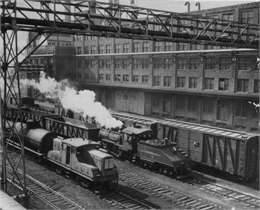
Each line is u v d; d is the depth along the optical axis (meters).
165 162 20.52
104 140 25.80
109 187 18.08
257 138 20.06
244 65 29.11
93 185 17.97
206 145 21.92
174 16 19.41
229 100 30.36
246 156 19.70
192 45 34.84
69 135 24.91
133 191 18.06
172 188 18.81
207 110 32.78
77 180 18.64
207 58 32.59
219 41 22.53
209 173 22.47
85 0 16.06
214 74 31.97
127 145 23.67
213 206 16.25
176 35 19.95
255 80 28.17
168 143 21.56
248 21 29.48
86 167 17.16
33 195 16.69
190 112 34.50
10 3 13.79
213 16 32.91
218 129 22.42
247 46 22.77
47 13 15.13
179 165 20.06
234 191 18.61
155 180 20.19
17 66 14.07
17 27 13.77
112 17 17.25
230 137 20.33
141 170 22.38
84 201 16.12
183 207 15.96
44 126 27.06
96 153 17.66
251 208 16.22
